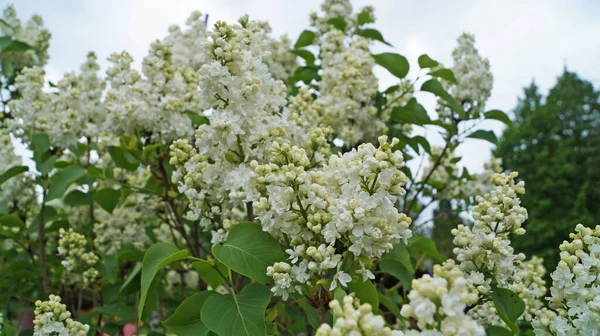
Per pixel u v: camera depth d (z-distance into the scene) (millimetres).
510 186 471
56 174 782
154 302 704
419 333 279
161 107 698
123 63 737
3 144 867
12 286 831
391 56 736
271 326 493
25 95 823
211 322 402
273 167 425
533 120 5867
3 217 739
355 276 422
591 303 399
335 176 418
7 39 1010
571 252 447
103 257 791
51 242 985
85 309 1060
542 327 455
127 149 704
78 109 852
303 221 412
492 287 458
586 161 5762
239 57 493
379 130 785
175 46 912
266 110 542
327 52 891
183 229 732
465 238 459
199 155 549
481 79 848
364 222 378
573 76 6906
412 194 1039
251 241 428
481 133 843
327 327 277
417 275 995
